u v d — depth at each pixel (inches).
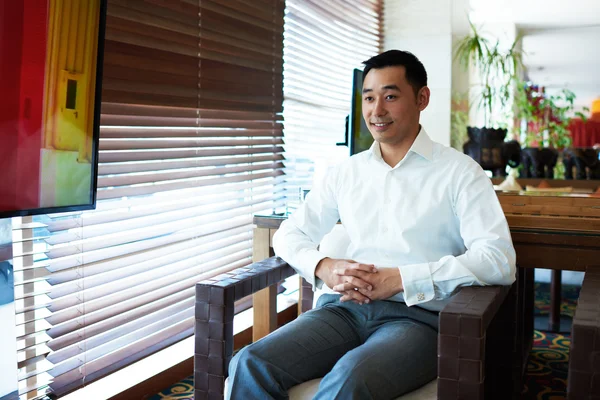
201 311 62.7
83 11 67.7
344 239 79.4
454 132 202.2
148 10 91.3
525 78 343.3
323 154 158.1
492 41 321.7
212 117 108.2
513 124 260.1
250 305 123.1
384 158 71.5
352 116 94.4
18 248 74.4
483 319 51.5
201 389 63.2
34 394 77.6
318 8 151.6
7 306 66.6
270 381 57.9
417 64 68.0
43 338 78.4
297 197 139.4
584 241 70.1
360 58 179.8
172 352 104.2
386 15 194.1
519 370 86.0
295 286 141.9
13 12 61.2
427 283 62.0
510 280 62.9
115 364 90.5
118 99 87.1
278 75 129.1
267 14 123.4
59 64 65.8
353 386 53.8
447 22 190.9
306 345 62.3
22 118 62.8
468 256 62.5
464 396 51.6
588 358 48.8
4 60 60.9
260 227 92.7
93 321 85.7
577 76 335.0
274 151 130.7
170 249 101.3
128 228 91.6
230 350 63.0
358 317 67.2
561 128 262.2
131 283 92.9
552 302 129.4
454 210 67.2
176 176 101.3
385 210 69.5
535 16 309.6
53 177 66.7
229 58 112.0
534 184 183.3
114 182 88.6
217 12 107.6
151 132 95.5
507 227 64.2
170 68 96.9
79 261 83.1
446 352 52.1
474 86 236.2
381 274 63.7
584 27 321.7
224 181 114.0
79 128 69.0
